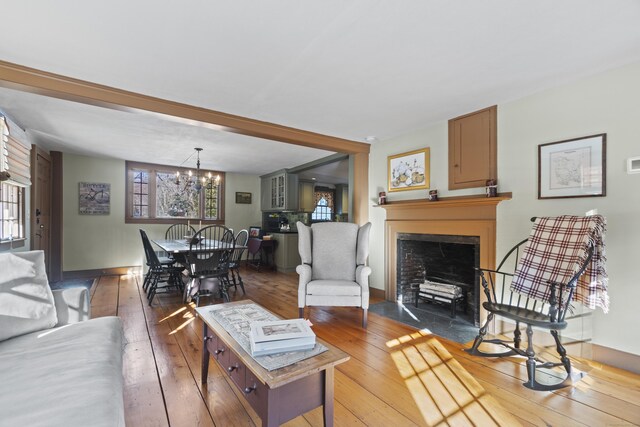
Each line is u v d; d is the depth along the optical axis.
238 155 5.18
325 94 2.64
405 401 1.77
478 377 2.04
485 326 2.39
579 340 2.28
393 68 2.19
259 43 1.89
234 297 4.09
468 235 3.07
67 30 1.75
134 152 5.01
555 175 2.46
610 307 2.16
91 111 3.09
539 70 2.21
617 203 2.14
